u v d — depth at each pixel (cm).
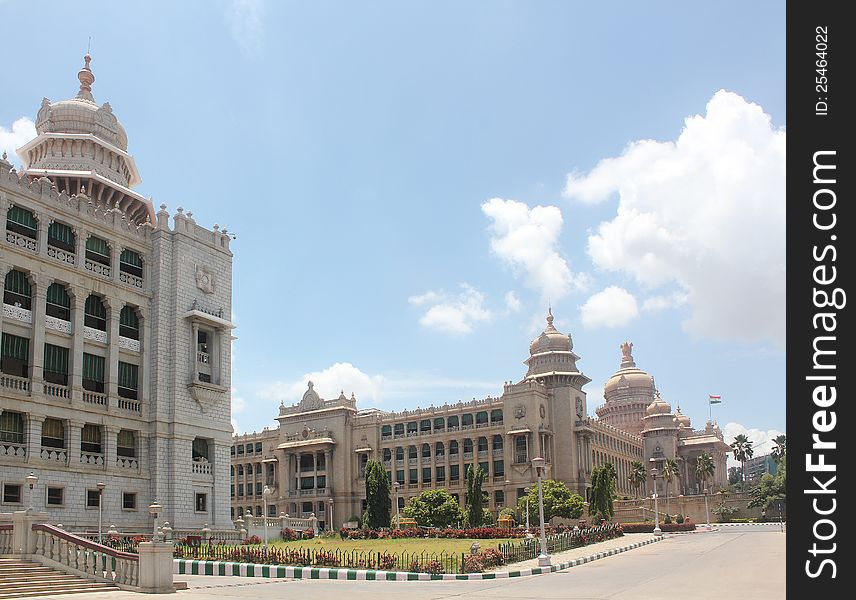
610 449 15025
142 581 3044
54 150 6838
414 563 4184
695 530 9981
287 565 4291
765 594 2686
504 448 12462
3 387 5231
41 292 5612
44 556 3300
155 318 6488
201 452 6719
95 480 5762
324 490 13488
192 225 6906
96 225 6131
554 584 3381
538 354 13238
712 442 17088
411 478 13325
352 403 14162
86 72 7369
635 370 18838
